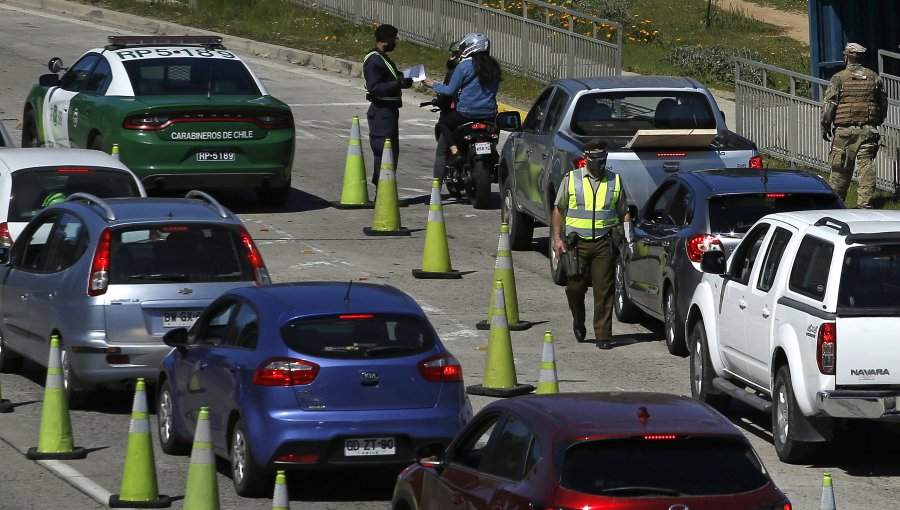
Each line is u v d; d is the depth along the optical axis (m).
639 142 56.19
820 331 36.47
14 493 36.03
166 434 40.44
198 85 70.19
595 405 25.80
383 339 35.47
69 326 43.38
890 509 34.59
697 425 24.44
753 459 24.11
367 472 39.03
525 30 106.62
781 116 78.62
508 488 24.86
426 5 117.75
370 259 64.38
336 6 128.75
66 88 73.88
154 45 73.06
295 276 60.16
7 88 101.06
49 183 52.88
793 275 38.88
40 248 47.78
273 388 34.66
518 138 66.88
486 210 76.38
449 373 35.66
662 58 117.81
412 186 81.44
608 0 136.25
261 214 73.50
